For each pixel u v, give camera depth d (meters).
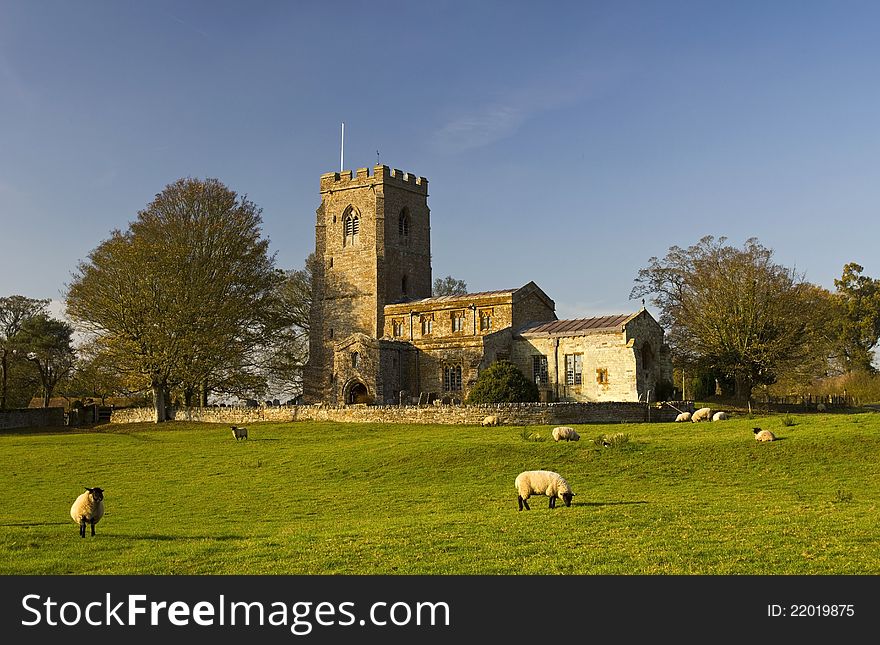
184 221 92.50
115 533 30.30
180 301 86.31
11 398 121.50
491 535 26.53
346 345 89.19
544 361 84.69
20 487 46.91
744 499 33.97
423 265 109.94
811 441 44.47
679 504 32.75
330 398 91.62
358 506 36.84
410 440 56.53
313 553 24.81
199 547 26.56
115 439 70.50
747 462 42.38
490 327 90.62
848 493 34.50
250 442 62.59
